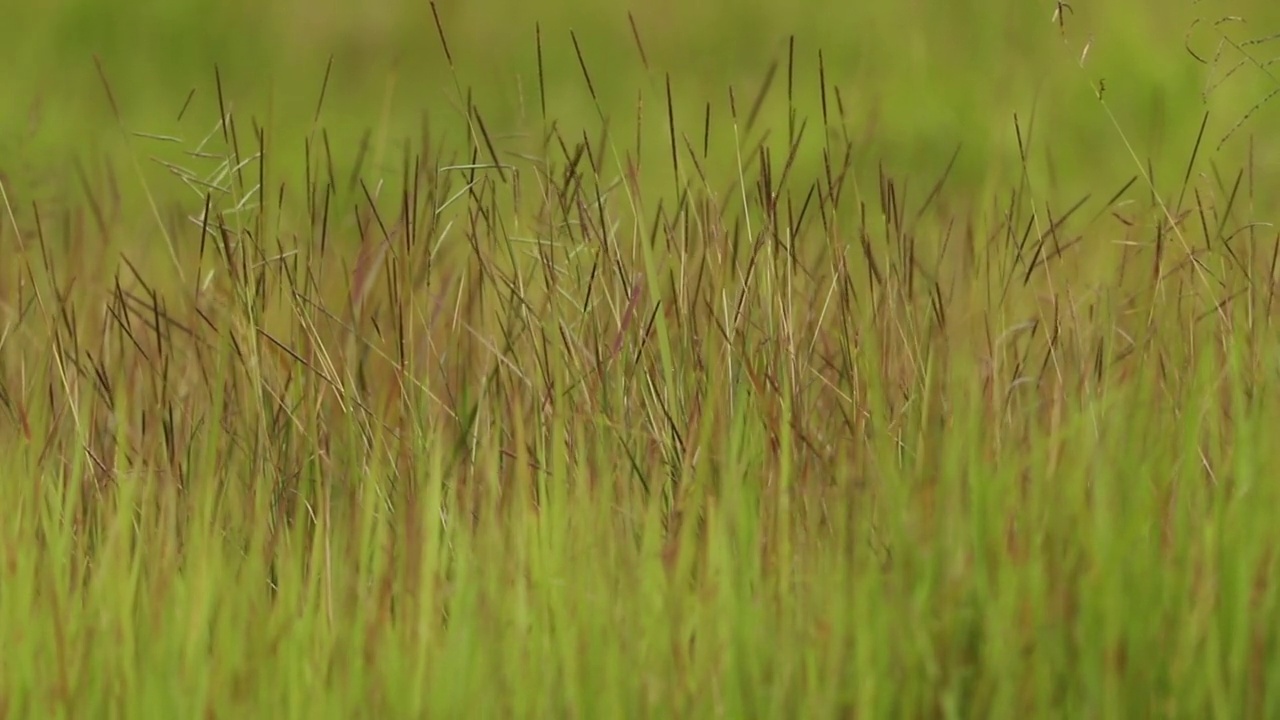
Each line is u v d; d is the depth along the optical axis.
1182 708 5.32
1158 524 5.77
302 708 5.50
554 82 20.28
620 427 6.65
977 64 18.48
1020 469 6.00
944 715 5.35
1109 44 18.19
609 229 7.60
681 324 6.96
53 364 7.57
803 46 20.09
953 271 7.88
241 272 7.46
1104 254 8.53
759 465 6.44
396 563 6.09
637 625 5.61
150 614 5.72
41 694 5.53
